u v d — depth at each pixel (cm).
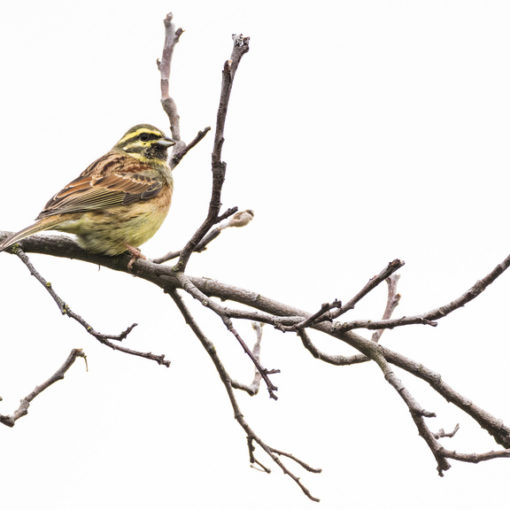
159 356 896
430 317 866
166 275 1004
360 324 908
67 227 1222
